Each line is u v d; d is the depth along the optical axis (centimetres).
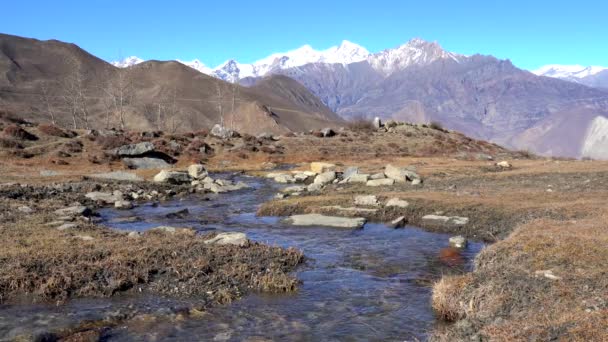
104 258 1460
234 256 1564
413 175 3562
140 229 2200
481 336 841
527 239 1383
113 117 16075
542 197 2492
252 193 3712
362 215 2438
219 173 5047
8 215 2175
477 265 1360
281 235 2100
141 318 1099
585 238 1315
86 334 998
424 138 7569
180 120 18800
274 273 1416
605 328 748
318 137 7475
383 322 1091
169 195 3538
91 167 4888
